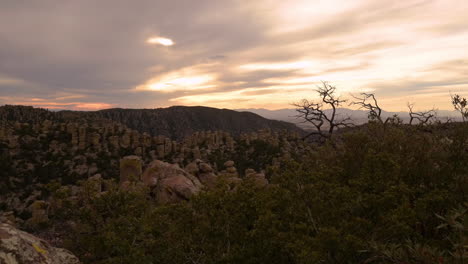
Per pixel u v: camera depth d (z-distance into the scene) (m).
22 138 89.75
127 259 3.78
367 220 3.36
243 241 3.92
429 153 5.25
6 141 85.19
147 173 13.47
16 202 66.62
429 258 2.08
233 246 3.95
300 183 4.20
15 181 72.75
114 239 4.06
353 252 3.00
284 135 131.38
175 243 4.19
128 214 4.89
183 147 112.56
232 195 4.21
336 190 3.89
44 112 174.38
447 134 5.80
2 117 149.00
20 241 2.97
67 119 171.25
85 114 196.25
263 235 3.63
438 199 3.59
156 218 4.37
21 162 79.94
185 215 4.29
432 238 3.66
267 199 4.20
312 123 19.16
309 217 3.81
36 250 3.05
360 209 3.82
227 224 4.00
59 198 5.23
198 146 117.75
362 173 4.58
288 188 4.23
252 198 4.16
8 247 2.80
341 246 2.97
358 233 3.38
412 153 5.36
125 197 5.39
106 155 95.25
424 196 4.00
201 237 4.28
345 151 6.20
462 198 4.02
